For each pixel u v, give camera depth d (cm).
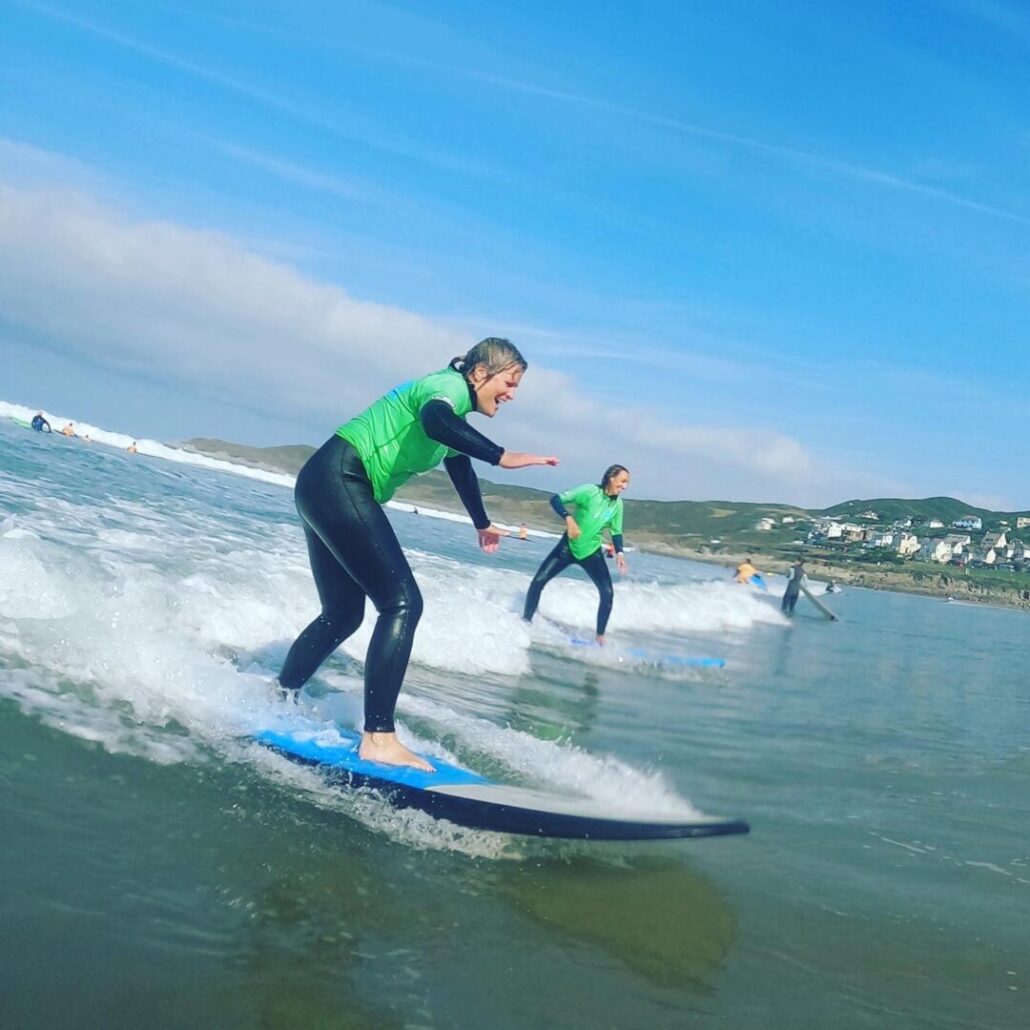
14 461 1052
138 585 520
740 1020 248
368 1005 227
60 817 284
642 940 285
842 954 296
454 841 336
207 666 434
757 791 473
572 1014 239
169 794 319
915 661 1345
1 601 418
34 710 352
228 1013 213
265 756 372
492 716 553
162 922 243
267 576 679
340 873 292
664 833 331
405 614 390
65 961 218
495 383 405
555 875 323
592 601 1256
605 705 661
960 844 425
